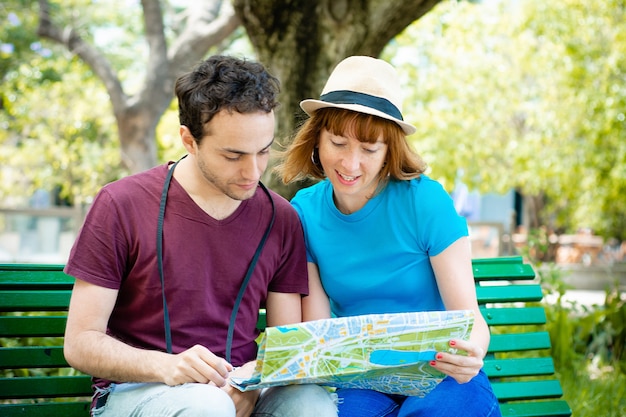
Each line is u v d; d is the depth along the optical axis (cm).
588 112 1173
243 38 1295
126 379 216
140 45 1422
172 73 928
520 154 1244
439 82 1257
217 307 236
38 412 256
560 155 1223
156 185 235
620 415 393
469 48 1263
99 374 217
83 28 1138
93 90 1312
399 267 261
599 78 1166
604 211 1296
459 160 1254
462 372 215
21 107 1327
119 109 930
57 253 905
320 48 445
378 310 265
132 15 1382
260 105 215
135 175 237
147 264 228
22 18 1166
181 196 234
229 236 237
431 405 242
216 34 923
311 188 279
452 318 211
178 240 230
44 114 1335
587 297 1081
